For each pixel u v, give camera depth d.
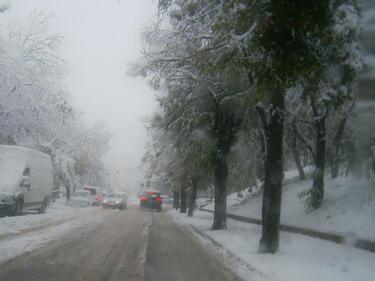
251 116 16.72
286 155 24.03
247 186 24.25
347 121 14.74
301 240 13.61
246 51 9.47
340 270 8.74
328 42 8.25
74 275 7.71
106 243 12.34
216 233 16.25
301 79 9.81
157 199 39.72
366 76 8.45
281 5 7.22
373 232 11.46
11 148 20.06
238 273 8.84
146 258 10.11
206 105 17.03
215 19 9.91
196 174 22.17
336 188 17.61
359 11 8.16
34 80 25.25
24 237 12.23
